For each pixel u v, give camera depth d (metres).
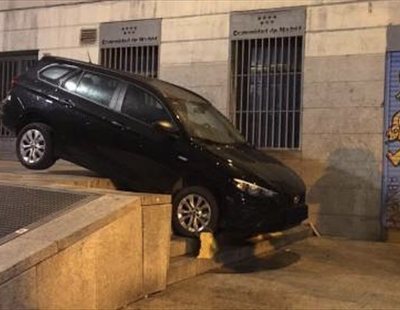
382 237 11.62
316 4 12.21
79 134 9.03
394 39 11.58
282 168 8.98
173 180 8.37
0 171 9.95
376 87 11.70
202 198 8.14
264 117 12.77
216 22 13.15
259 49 12.84
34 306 5.33
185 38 13.45
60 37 15.05
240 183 7.99
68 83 9.41
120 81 9.05
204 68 13.24
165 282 7.03
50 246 5.46
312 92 12.22
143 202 6.59
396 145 11.55
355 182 11.83
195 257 7.98
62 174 9.60
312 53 12.23
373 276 8.39
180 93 9.37
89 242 5.83
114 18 14.33
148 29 13.89
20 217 6.31
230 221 8.04
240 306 6.58
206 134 8.69
